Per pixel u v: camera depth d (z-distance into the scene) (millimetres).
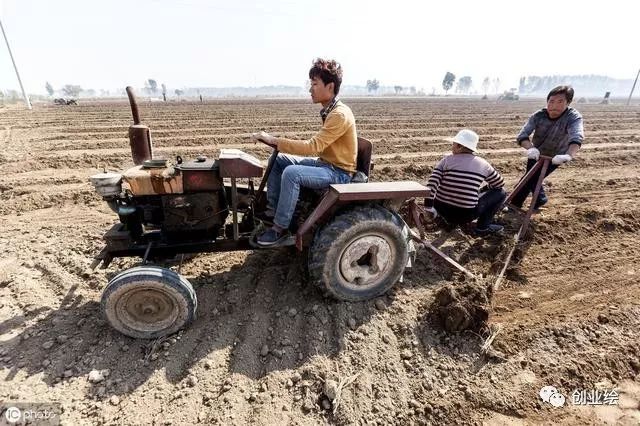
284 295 3156
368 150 3389
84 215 4770
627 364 2582
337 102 3010
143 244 3016
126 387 2275
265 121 15695
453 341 2738
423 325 2889
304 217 3219
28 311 2881
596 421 2182
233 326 2820
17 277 3316
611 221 4641
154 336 2641
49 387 2262
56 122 14836
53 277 3334
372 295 3117
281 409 2166
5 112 20391
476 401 2295
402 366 2539
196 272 3494
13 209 4883
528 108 30750
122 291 2463
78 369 2400
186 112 20812
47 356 2486
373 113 22297
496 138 12125
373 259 2998
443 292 2936
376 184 2971
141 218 3006
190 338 2678
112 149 9188
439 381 2436
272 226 3143
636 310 3119
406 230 3070
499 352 2631
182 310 2607
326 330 2783
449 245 4148
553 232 4473
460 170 3941
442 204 4172
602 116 22125
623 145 11203
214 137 10906
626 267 3785
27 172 6734
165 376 2365
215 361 2488
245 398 2230
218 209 3014
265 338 2705
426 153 9578
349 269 2936
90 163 7508
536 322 2965
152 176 2768
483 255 3986
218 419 2084
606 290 3408
